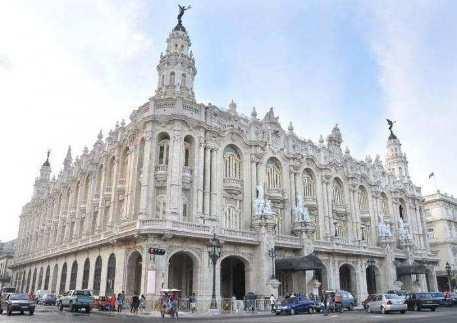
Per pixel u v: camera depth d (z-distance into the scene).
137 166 48.94
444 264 88.94
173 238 41.53
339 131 70.81
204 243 43.81
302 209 55.72
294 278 52.16
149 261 40.00
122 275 43.53
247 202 52.50
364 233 68.50
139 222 40.88
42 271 73.19
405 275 68.62
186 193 47.34
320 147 66.19
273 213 50.50
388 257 65.06
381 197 74.38
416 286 68.75
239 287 52.16
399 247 72.19
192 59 56.34
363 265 61.88
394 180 78.69
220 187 50.34
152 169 46.47
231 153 53.81
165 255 40.69
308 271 52.06
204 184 48.72
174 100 49.22
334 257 57.75
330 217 62.22
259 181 54.69
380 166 77.12
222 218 49.84
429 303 39.88
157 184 46.44
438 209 92.75
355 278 60.28
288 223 56.19
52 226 77.31
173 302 33.06
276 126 60.25
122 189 52.50
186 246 42.41
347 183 67.75
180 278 47.69
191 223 42.81
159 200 46.38
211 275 43.34
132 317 32.78
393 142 86.38
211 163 50.41
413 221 79.44
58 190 78.44
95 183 61.72
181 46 56.38
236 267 53.16
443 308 44.69
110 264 47.62
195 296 41.53
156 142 47.81
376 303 37.16
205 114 51.25
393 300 35.84
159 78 55.22
